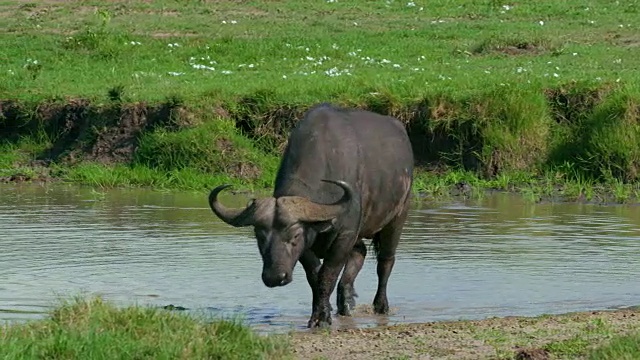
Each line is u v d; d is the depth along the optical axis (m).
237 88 67.00
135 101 65.44
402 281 39.41
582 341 29.72
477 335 30.98
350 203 32.16
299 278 40.12
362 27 90.88
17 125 67.56
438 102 62.16
